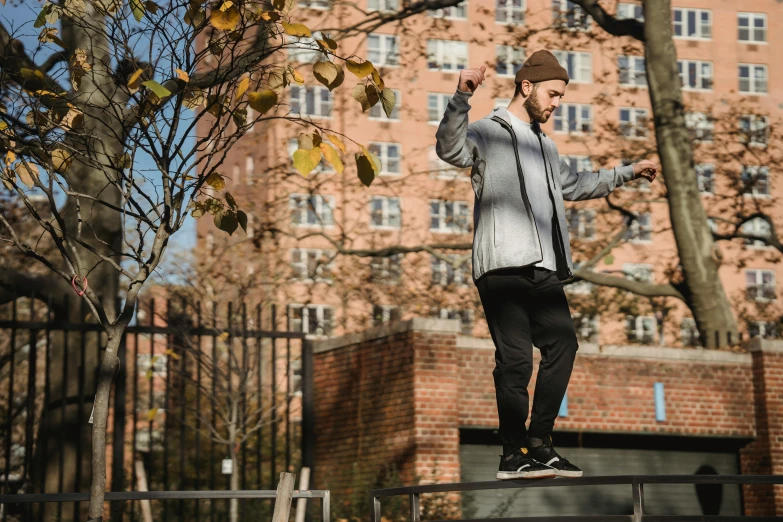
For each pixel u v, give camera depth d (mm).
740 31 62500
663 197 22938
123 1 5207
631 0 39906
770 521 4301
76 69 5297
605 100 24047
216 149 5129
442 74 56594
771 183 23703
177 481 17766
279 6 4922
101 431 4969
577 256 23750
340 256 24406
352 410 17953
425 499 15477
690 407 18312
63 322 10938
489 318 4770
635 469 18438
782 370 18812
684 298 22172
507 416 4672
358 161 4430
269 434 18359
